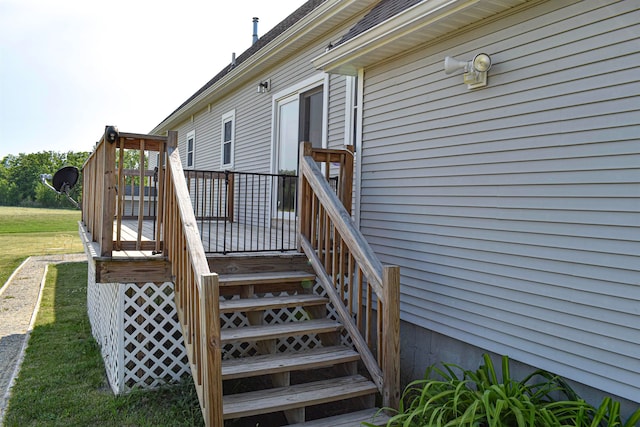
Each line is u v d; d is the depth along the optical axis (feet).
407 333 13.76
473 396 8.86
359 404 10.90
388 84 14.43
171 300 13.69
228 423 10.91
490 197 11.00
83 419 11.25
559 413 8.63
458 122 11.88
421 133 13.12
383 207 14.62
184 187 11.37
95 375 14.46
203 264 9.38
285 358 10.94
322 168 19.60
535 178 9.95
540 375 9.87
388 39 12.82
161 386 12.95
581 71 9.10
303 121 22.18
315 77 20.84
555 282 9.53
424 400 10.02
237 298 13.64
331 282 12.94
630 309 8.25
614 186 8.53
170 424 10.92
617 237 8.47
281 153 24.23
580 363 9.04
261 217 25.85
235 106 30.37
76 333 19.43
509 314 10.52
